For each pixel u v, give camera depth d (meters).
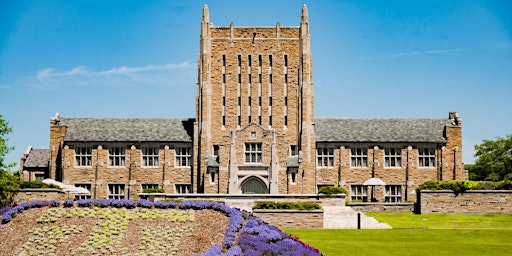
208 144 86.81
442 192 71.06
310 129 87.25
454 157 90.81
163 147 90.19
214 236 45.69
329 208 69.75
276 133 84.44
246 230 45.91
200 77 88.06
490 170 105.94
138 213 50.47
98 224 47.97
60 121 93.62
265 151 83.62
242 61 88.44
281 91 88.00
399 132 92.25
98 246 44.22
